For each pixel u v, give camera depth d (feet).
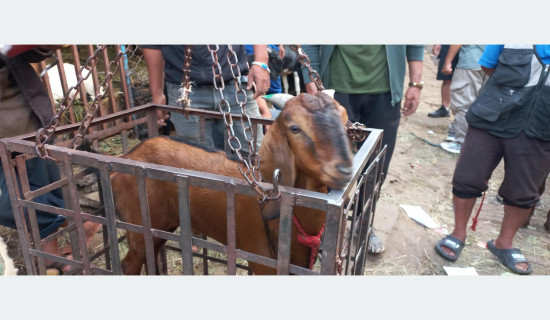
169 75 10.27
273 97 12.75
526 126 9.29
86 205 11.21
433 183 15.88
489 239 12.35
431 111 25.58
